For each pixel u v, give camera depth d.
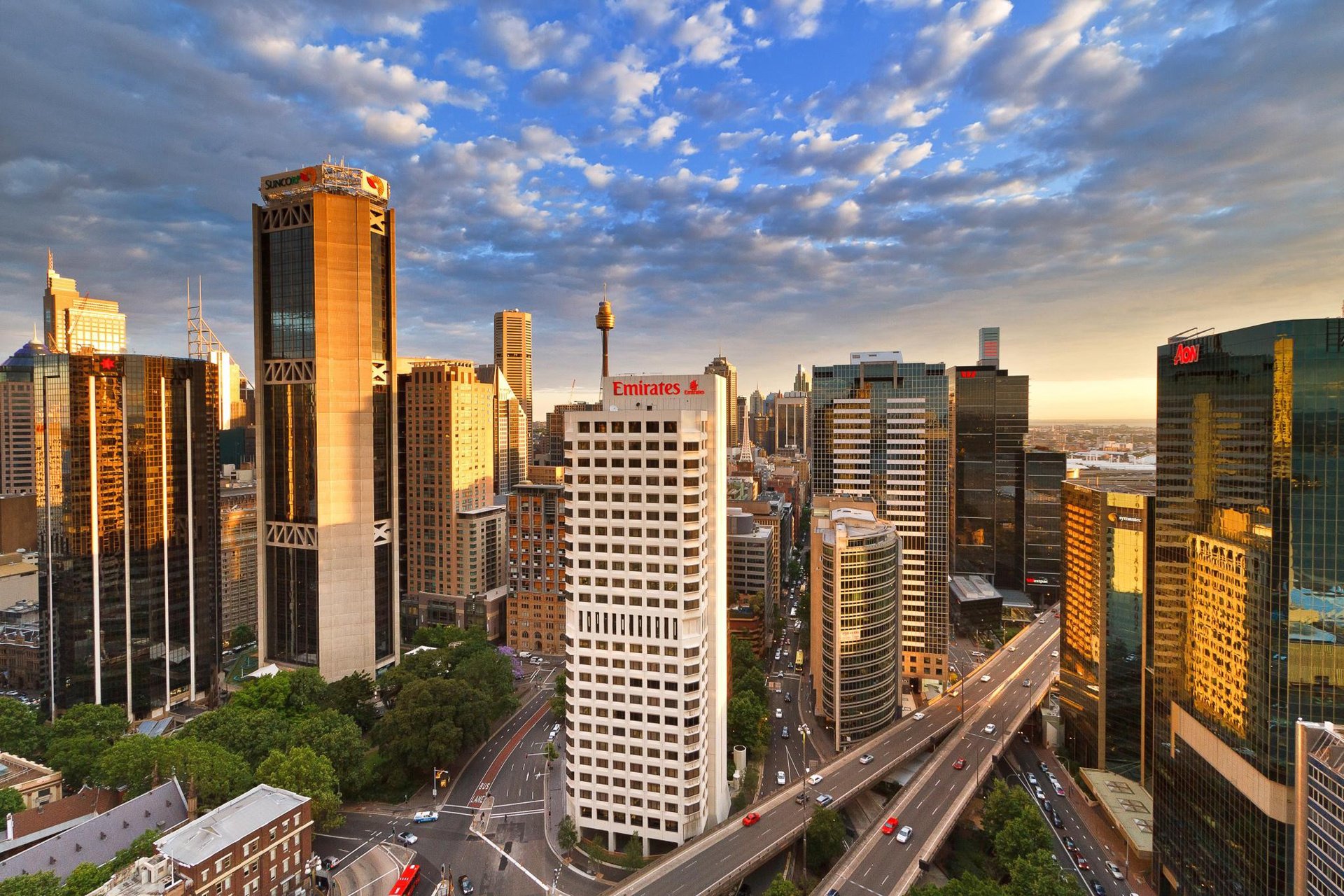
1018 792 170.88
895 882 144.38
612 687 161.75
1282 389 126.81
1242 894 132.88
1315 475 124.56
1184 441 156.62
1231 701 137.88
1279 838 124.88
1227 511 140.62
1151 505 194.38
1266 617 128.50
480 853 159.12
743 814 170.12
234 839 127.06
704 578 164.25
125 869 119.88
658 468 159.00
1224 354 142.25
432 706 193.62
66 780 169.25
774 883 133.62
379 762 194.25
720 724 171.88
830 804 174.88
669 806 158.50
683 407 170.62
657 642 159.12
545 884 147.62
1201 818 146.38
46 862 125.25
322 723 187.25
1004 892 132.88
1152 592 194.50
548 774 198.62
